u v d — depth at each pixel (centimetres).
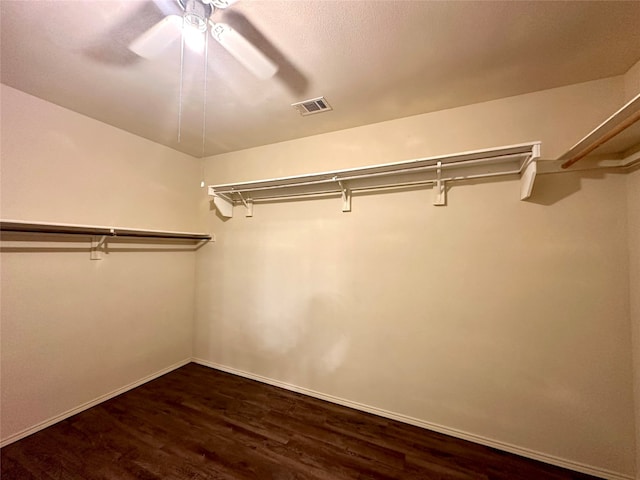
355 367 218
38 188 189
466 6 113
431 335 194
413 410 197
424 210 199
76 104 197
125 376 239
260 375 261
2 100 174
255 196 268
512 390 172
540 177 169
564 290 162
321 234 236
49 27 126
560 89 168
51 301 194
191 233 279
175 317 286
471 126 190
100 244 221
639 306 143
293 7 114
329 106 196
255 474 151
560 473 154
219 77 164
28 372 182
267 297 261
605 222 156
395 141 213
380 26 124
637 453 144
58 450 167
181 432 185
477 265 183
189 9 109
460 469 156
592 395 155
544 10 115
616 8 112
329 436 183
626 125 111
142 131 243
